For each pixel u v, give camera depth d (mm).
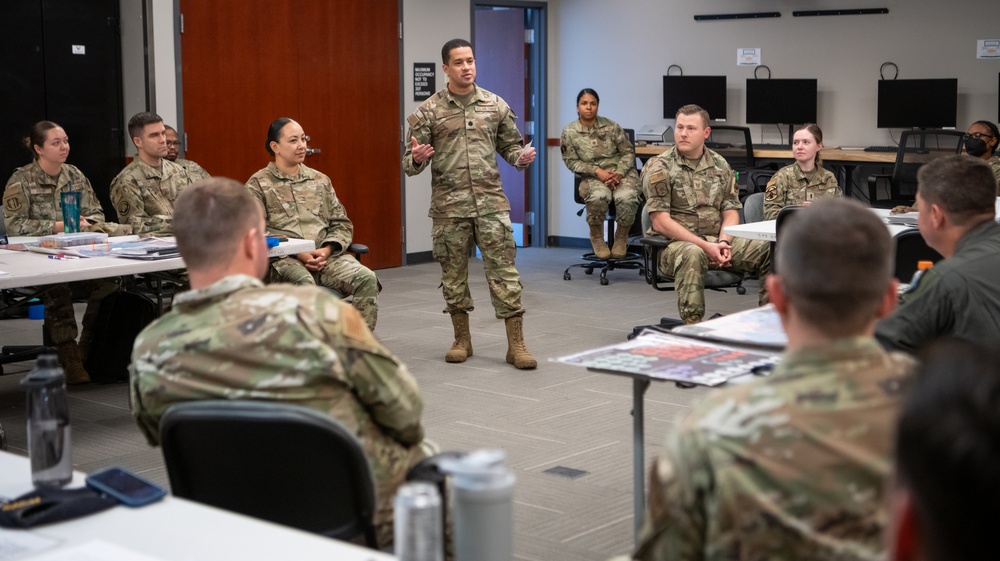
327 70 8430
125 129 7496
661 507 1304
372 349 1931
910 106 8547
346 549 1414
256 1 7934
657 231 5395
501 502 1258
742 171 8977
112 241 4637
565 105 10414
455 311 5457
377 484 1993
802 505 1236
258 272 2092
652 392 4820
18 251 4469
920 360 622
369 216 8867
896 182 8320
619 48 10047
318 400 1899
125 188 5488
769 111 9125
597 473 3686
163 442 1881
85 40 7242
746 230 4836
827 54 9070
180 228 2006
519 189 10477
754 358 2355
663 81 9555
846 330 1358
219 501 1897
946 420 554
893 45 8773
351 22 8547
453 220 5281
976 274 2572
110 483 1625
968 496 537
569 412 4488
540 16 10289
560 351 5703
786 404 1262
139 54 7348
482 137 5246
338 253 5480
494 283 5309
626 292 7730
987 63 8414
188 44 7574
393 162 9000
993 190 2680
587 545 3039
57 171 5602
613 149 8867
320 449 1794
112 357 5020
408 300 7406
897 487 591
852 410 1252
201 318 1944
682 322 5098
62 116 7184
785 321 1444
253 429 1796
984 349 590
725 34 9500
